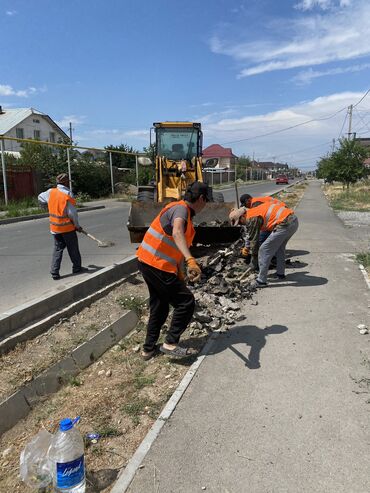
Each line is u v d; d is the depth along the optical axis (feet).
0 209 58.75
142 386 12.08
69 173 76.59
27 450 8.91
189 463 8.66
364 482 8.13
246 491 7.93
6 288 20.43
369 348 13.85
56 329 14.92
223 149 306.35
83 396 11.79
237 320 16.42
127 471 8.46
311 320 16.31
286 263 25.62
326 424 9.89
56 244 22.02
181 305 13.04
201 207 12.64
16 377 11.87
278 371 12.42
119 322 16.17
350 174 120.78
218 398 11.05
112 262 26.16
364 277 22.36
